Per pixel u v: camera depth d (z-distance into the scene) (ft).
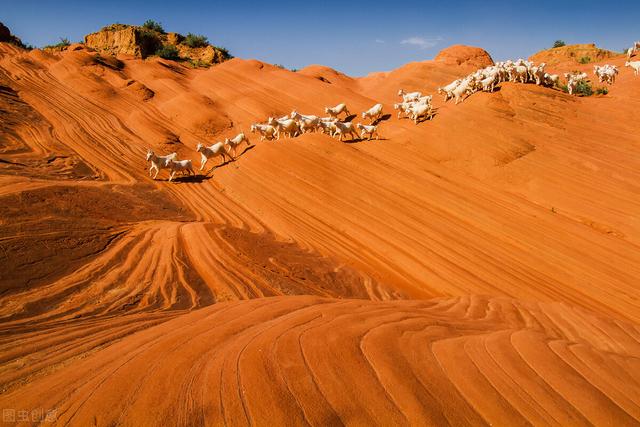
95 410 9.24
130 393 9.91
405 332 14.40
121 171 58.08
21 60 97.19
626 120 61.41
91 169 56.75
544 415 9.83
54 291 21.48
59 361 13.65
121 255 27.84
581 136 57.41
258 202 48.85
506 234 40.91
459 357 12.46
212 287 24.61
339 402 9.65
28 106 77.05
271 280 26.61
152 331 15.42
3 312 18.52
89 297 21.52
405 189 49.29
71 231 29.37
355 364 11.30
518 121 60.44
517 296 32.24
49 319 18.40
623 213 42.09
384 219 43.62
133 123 81.30
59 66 99.04
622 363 13.50
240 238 33.83
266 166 55.16
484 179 52.29
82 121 76.64
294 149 57.21
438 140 59.77
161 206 45.70
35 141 62.80
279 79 105.09
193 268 27.07
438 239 40.16
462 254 37.81
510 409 9.97
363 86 129.70
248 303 18.92
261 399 9.53
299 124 68.59
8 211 28.84
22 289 21.09
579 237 39.91
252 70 113.29
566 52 165.48
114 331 16.71
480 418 9.63
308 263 33.12
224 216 45.93
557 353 13.53
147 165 63.05
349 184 50.16
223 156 64.39
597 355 13.92
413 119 70.49
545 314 25.32
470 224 42.98
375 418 9.23
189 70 127.03
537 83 73.41
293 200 48.21
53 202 33.91
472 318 21.98
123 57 136.36
